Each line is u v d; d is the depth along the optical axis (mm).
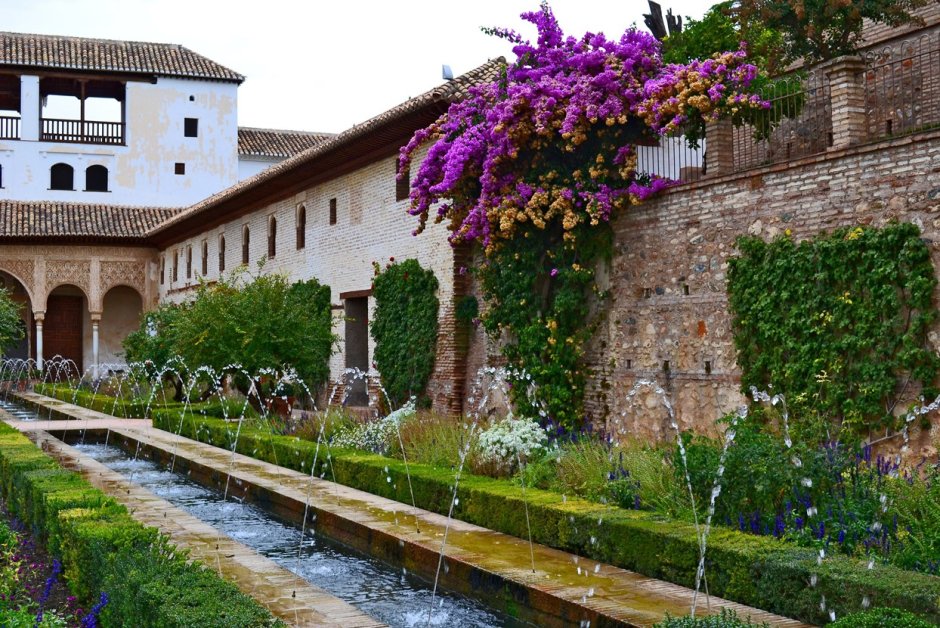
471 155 14039
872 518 6730
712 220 11117
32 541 8758
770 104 11203
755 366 10242
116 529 6781
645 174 12383
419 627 6648
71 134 37188
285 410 19203
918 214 8766
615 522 7375
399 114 16250
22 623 4969
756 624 5258
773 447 7438
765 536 6832
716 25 14016
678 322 11570
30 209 36125
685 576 6723
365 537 8969
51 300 37781
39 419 25250
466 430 11906
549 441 11008
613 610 6004
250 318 18641
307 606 6176
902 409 8719
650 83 12078
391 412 16172
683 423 11445
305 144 41594
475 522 9094
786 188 10148
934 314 8531
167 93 38062
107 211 36969
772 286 10117
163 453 15773
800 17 12469
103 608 5988
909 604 5234
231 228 28250
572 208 12836
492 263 14703
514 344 14383
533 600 6625
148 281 36906
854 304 9195
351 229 20391
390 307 18156
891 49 13523
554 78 13078
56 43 37344
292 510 10656
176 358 21312
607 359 12727
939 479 6984
